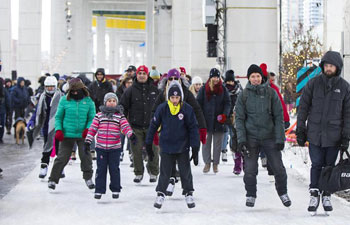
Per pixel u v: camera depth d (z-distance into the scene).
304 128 7.70
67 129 9.28
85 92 9.44
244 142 7.84
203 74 40.16
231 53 20.00
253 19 19.92
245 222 7.15
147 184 10.24
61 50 79.69
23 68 47.25
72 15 79.81
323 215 7.55
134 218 7.40
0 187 10.04
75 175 11.44
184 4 51.94
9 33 44.34
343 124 7.47
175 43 51.97
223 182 10.59
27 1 47.19
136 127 10.10
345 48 10.97
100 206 8.22
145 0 92.31
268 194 9.28
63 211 7.87
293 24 44.97
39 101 10.67
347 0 10.97
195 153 7.83
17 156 15.12
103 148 8.53
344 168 7.25
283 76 37.28
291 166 12.54
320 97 7.55
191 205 8.01
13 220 7.29
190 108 7.86
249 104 7.94
